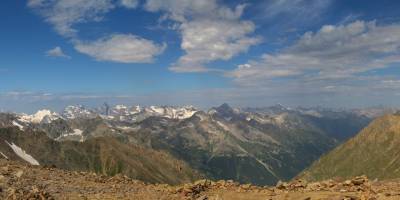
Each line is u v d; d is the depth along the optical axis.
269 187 36.19
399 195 27.69
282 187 35.16
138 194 34.06
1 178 33.72
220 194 34.12
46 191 31.34
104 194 33.06
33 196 28.39
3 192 29.22
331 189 32.97
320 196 29.45
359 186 32.72
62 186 34.81
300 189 34.31
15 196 27.72
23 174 37.62
